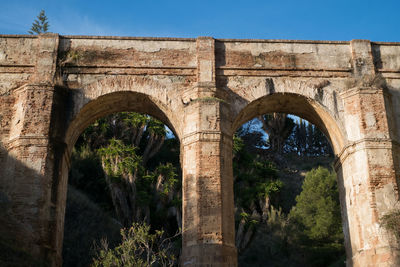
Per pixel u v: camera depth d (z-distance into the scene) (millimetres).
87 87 19188
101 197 35938
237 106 19234
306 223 39281
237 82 19625
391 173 17766
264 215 37312
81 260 27188
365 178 17781
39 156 17500
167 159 42938
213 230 16609
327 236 37125
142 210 31656
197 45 19984
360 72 19953
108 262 14664
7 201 16844
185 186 17656
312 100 19547
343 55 20406
